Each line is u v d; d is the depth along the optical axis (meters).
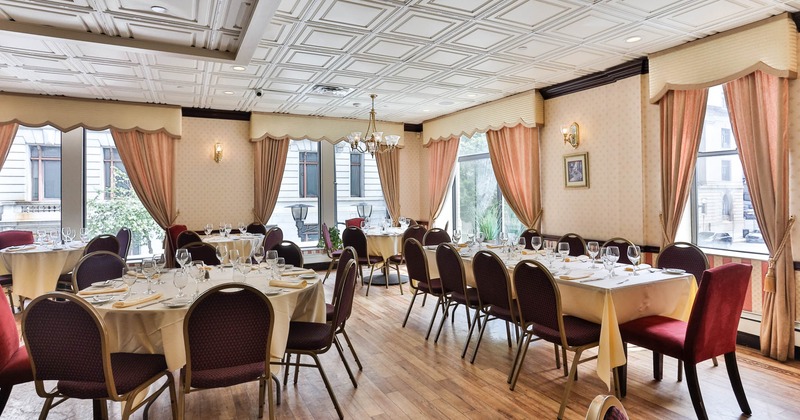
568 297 3.33
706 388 3.30
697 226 5.03
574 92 6.03
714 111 4.80
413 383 3.41
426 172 9.36
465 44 4.54
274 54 4.77
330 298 6.26
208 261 4.54
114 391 2.25
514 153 6.99
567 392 2.89
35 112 6.32
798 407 3.01
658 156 5.03
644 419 2.85
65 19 3.63
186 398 3.19
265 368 2.42
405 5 3.61
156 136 7.21
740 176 4.60
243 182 7.96
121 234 6.72
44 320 2.20
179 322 2.65
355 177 9.13
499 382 3.42
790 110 3.92
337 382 3.45
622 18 3.91
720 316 2.79
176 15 3.57
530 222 6.75
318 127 8.30
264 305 2.36
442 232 6.48
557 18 3.90
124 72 5.34
